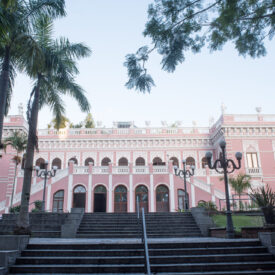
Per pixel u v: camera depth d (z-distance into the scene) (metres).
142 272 6.64
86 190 26.25
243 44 7.38
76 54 13.30
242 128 29.33
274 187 27.56
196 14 6.74
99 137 32.06
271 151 28.86
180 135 32.28
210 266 6.73
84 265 6.88
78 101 13.52
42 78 13.08
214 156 31.77
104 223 15.69
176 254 7.46
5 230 14.61
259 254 7.28
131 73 6.91
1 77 9.72
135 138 32.00
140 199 26.77
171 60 7.07
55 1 10.33
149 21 6.80
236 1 6.49
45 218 15.84
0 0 7.12
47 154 31.81
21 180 27.77
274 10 6.67
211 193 25.31
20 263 7.02
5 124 29.55
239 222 14.48
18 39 9.66
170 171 27.08
